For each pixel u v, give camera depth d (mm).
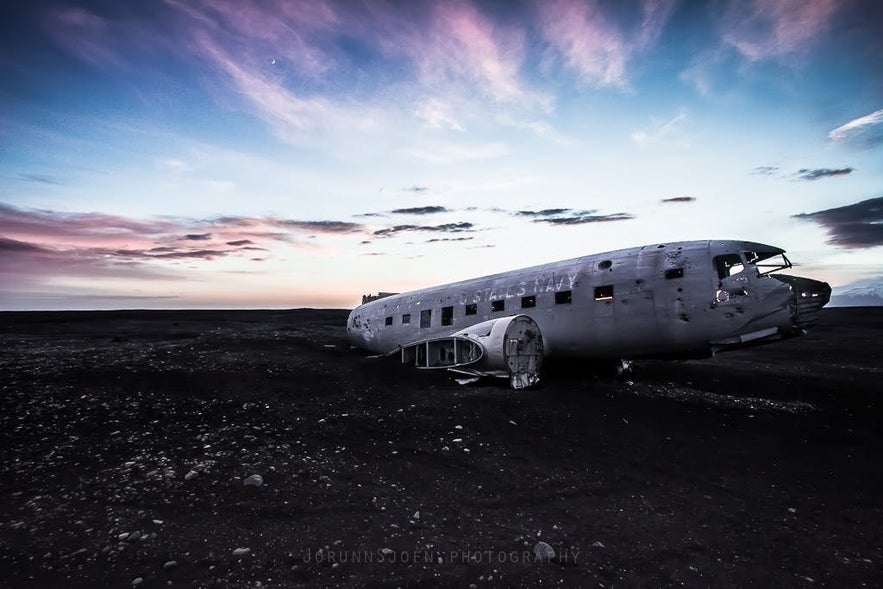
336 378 12992
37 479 5832
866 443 8391
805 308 10578
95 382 11148
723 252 11266
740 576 4219
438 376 13266
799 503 5902
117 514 4898
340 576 3904
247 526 4750
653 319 11641
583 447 8016
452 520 5156
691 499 5969
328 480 6121
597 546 4660
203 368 13508
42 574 3760
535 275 13961
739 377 14320
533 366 12531
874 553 4719
